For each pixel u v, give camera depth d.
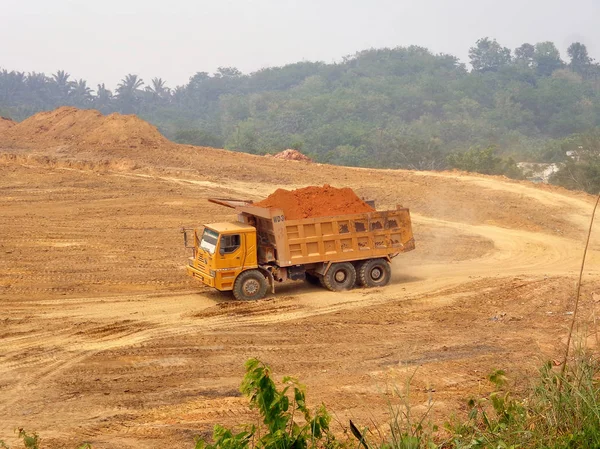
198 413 12.13
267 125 150.50
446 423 8.84
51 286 21.28
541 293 20.22
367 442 8.56
